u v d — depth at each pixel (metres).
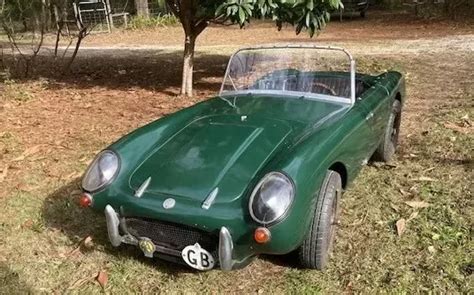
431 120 6.29
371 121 3.97
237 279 3.27
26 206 4.32
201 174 3.07
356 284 3.17
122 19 20.38
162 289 3.19
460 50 11.01
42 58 12.45
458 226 3.79
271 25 18.92
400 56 10.62
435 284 3.13
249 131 3.44
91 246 3.68
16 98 7.88
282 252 2.81
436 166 4.91
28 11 12.34
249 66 4.33
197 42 15.04
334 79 4.06
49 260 3.54
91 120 6.75
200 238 2.97
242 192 2.91
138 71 10.54
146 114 6.96
